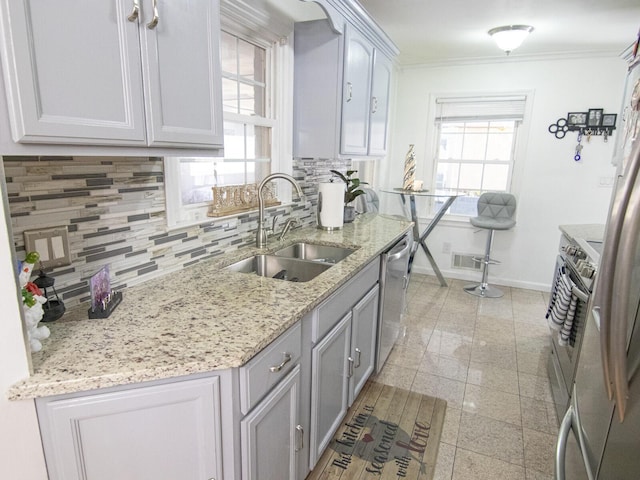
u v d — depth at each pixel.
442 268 4.73
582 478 0.97
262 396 1.19
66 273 1.24
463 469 1.85
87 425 0.97
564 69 3.87
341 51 2.21
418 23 3.11
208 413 1.04
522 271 4.37
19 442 0.92
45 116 0.81
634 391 0.73
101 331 1.13
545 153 4.07
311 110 2.35
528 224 4.25
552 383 2.47
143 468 1.04
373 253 2.09
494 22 3.06
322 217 2.68
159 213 1.56
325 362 1.65
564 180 4.04
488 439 2.05
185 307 1.31
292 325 1.32
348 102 2.35
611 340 0.77
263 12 1.99
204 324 1.19
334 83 2.26
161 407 1.01
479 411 2.28
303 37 2.28
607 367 0.78
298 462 1.52
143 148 1.07
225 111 1.98
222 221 1.93
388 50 2.95
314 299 1.42
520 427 2.15
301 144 2.44
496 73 4.12
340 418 1.93
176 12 1.11
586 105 3.86
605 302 0.78
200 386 1.02
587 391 1.05
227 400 1.06
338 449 1.96
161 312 1.27
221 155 1.39
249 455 1.15
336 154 2.34
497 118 4.21
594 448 0.92
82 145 0.91
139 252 1.50
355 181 3.00
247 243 2.16
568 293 2.11
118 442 1.00
